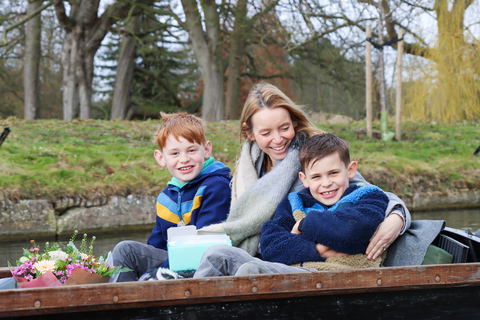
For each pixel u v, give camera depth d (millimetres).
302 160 2457
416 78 12086
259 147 2861
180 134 2748
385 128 10258
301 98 19719
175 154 2787
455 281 2174
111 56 21438
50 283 2088
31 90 18125
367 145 9648
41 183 6531
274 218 2523
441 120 12305
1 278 2488
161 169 7605
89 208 6480
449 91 11812
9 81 20266
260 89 2766
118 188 6715
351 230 2219
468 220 6191
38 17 17734
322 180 2402
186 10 15656
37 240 5961
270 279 2012
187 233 2459
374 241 2273
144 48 16594
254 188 2635
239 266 2219
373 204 2312
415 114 12227
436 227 2375
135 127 10805
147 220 6703
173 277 2305
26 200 6230
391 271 2107
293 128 2742
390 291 2139
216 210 2730
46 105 22547
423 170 8195
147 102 21719
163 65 21297
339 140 2445
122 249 2637
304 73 19391
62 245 5410
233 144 9234
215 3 15734
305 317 2068
